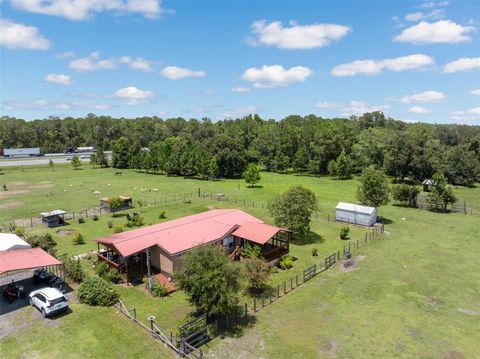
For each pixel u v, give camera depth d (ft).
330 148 348.79
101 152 406.62
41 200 219.00
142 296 94.58
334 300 92.17
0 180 300.20
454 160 291.79
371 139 346.13
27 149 527.40
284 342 73.92
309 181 309.01
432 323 81.10
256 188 270.46
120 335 75.05
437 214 187.93
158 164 348.59
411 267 113.70
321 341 74.13
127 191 252.62
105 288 90.07
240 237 118.42
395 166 296.71
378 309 87.51
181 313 85.51
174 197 231.09
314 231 154.92
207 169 314.96
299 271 111.86
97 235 147.95
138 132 645.10
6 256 98.37
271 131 411.34
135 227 159.53
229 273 79.05
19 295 90.27
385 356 69.21
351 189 268.21
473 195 250.98
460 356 69.10
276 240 131.13
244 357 68.90
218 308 75.77
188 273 79.77
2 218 176.04
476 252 127.85
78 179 310.24
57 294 83.41
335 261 119.55
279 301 92.02
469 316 84.43
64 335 74.08
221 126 601.21
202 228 120.78
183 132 603.67
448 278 105.70
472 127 539.29
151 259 111.86
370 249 130.82
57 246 132.67
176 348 69.97
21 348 69.26
